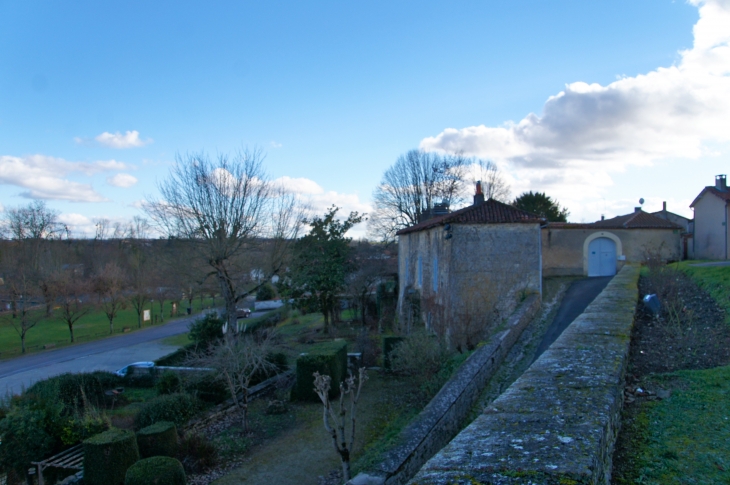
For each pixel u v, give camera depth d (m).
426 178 43.22
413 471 7.10
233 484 10.71
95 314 48.41
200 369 17.91
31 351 30.66
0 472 12.20
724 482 3.73
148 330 38.97
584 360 5.88
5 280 36.34
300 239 27.59
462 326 17.30
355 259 31.62
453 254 18.45
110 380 18.70
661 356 7.51
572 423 3.91
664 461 4.17
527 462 3.21
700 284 13.44
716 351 7.45
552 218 40.69
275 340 19.42
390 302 32.09
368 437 12.70
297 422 14.41
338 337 27.88
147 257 42.34
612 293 12.19
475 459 3.35
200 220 21.27
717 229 27.02
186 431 13.35
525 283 18.12
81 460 11.80
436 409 8.48
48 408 12.73
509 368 11.63
